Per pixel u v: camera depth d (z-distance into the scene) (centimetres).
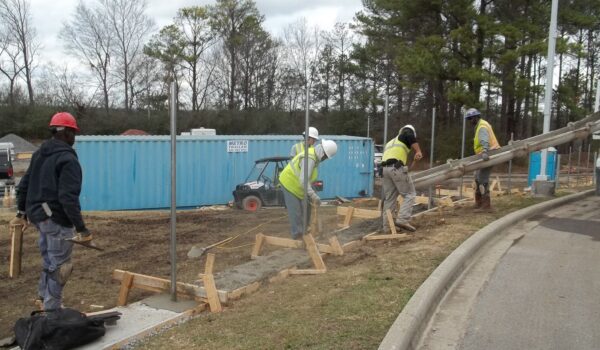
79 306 636
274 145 1944
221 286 596
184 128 5262
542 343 431
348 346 395
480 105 3391
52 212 489
